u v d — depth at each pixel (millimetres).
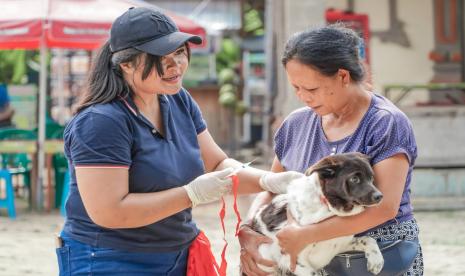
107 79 4488
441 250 11227
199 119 5160
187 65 4566
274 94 20500
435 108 15812
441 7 18188
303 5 15227
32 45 14977
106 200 4270
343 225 4414
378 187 4438
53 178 16359
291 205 4613
